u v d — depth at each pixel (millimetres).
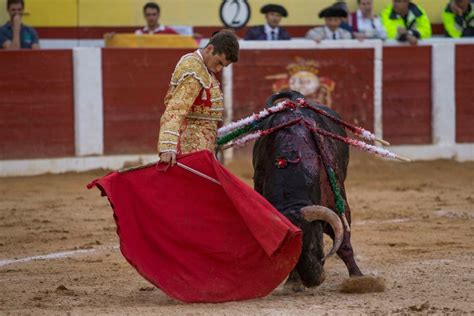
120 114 29484
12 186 26688
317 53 30781
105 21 31750
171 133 12906
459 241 19031
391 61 31516
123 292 14227
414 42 31641
